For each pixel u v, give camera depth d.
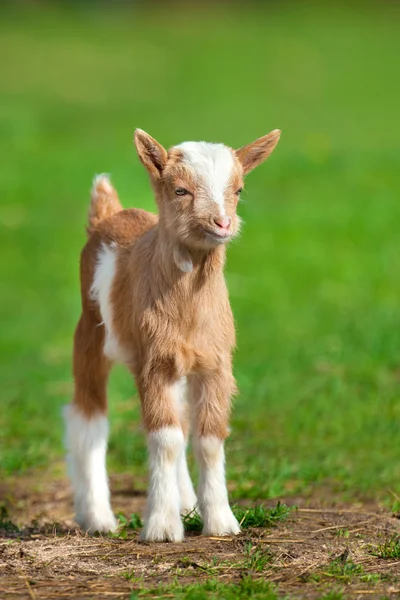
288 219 21.88
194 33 48.78
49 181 24.28
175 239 7.74
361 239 20.86
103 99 35.62
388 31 49.31
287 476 10.58
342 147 28.39
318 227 21.53
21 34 47.12
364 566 7.18
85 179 24.36
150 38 47.38
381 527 8.28
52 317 17.30
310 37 47.88
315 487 10.25
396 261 19.69
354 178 25.05
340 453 11.34
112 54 43.72
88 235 9.47
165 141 28.11
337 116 33.12
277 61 42.62
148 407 7.84
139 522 8.60
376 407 12.89
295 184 24.53
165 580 6.93
